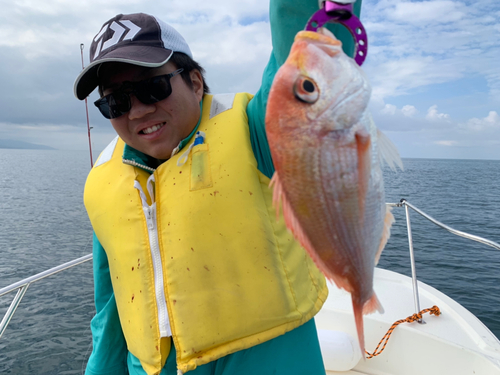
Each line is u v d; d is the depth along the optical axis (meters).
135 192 1.53
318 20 0.88
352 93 0.85
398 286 3.40
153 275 1.41
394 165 0.92
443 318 2.81
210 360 1.25
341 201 0.88
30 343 5.84
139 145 1.46
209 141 1.41
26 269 13.92
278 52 1.13
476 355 2.28
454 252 14.13
